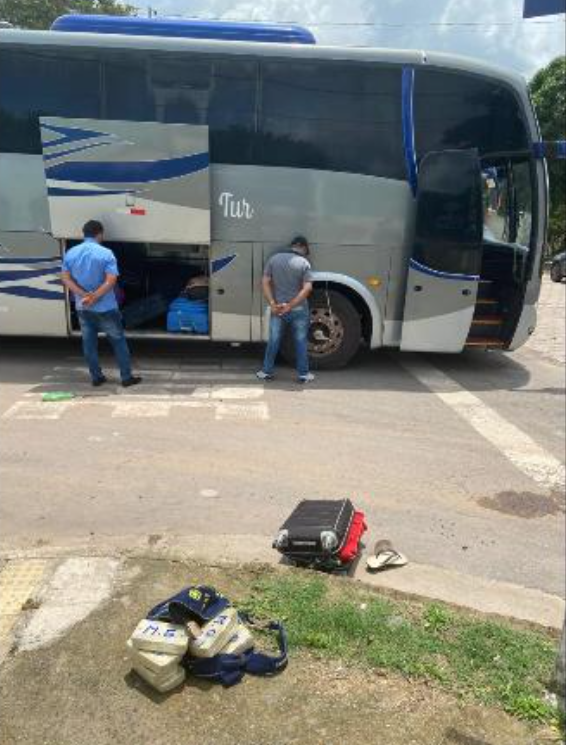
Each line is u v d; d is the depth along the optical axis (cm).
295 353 923
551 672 315
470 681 308
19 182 844
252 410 741
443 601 378
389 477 581
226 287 878
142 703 290
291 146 848
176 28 844
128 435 648
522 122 865
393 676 310
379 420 730
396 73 843
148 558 402
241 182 850
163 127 820
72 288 778
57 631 332
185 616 311
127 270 954
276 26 849
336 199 859
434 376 936
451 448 656
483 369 996
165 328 925
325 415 738
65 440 629
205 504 511
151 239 846
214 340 904
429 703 295
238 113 839
